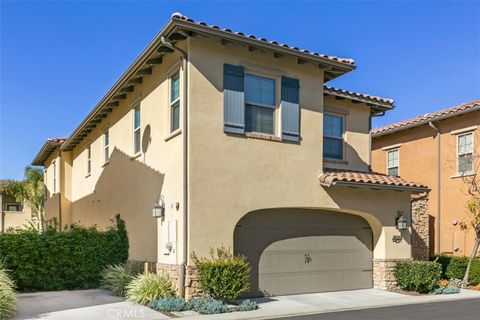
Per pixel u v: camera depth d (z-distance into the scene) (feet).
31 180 114.01
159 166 43.42
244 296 40.83
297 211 44.62
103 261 49.93
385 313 35.65
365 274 48.39
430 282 46.60
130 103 53.21
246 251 41.19
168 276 39.09
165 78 42.98
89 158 73.05
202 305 34.42
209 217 37.83
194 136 37.86
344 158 53.06
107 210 60.49
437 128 66.90
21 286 45.70
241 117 40.32
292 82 43.70
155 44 39.68
